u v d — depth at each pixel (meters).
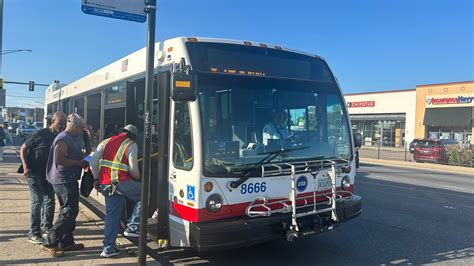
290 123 5.39
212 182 4.66
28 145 5.78
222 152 4.77
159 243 5.06
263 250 6.25
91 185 5.74
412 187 13.35
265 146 5.10
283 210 5.03
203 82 4.80
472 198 11.24
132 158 5.33
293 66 5.64
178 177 4.86
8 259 5.11
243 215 4.84
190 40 4.93
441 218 8.57
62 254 5.29
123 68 6.77
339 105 5.99
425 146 26.34
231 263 5.65
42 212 6.16
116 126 6.93
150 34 4.40
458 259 5.93
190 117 4.72
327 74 6.02
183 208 4.76
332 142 5.77
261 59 5.34
